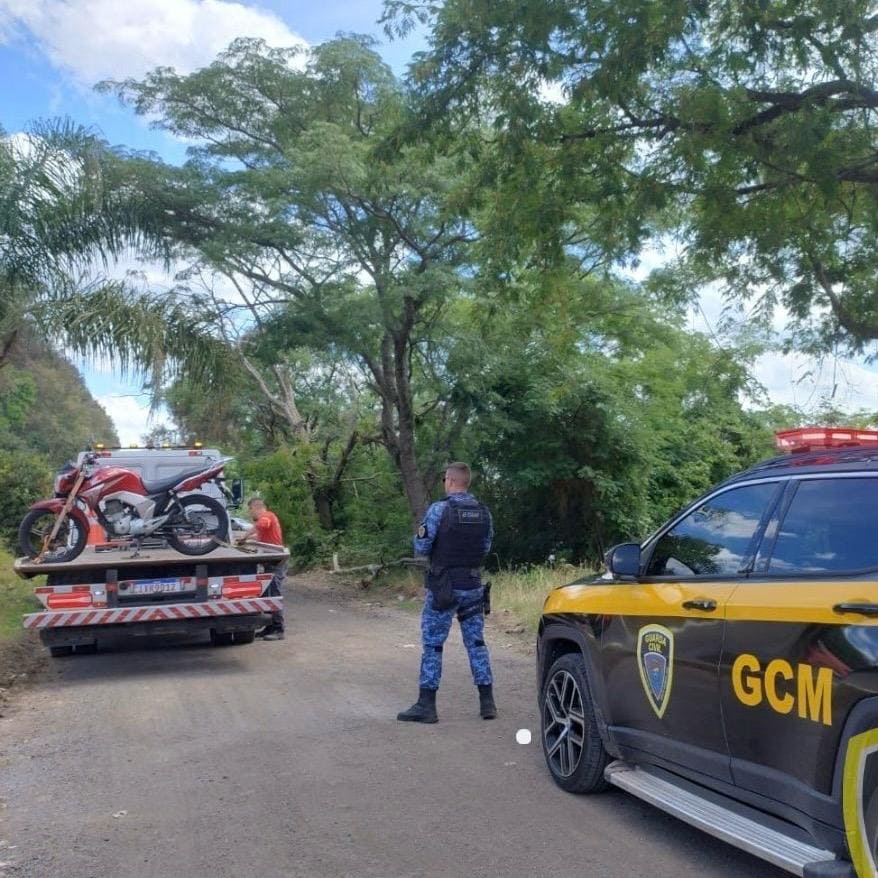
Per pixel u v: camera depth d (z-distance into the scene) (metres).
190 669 10.63
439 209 14.84
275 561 11.18
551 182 11.30
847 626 3.77
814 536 4.26
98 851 5.07
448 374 18.72
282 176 16.09
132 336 13.84
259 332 17.34
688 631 4.74
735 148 10.43
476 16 10.33
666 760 4.96
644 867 4.77
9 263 13.88
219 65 17.27
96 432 44.38
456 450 19.64
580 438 19.88
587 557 21.31
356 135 17.70
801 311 12.77
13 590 15.67
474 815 5.53
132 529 10.84
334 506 26.66
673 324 19.94
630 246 11.64
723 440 24.66
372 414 24.52
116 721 8.09
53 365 15.18
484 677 7.80
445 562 7.71
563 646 6.27
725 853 4.94
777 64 10.63
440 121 11.22
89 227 14.59
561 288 13.34
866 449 4.30
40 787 6.24
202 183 16.38
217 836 5.26
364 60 17.06
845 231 12.23
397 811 5.61
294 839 5.20
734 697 4.38
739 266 12.97
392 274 16.77
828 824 3.79
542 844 5.08
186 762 6.71
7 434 30.88
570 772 5.86
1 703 8.92
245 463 26.97
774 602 4.21
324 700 8.69
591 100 10.47
